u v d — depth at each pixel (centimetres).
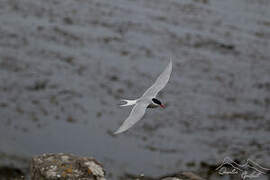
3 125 1639
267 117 1914
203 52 2317
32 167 1138
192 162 1584
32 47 2141
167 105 1884
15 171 1415
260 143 1733
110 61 2133
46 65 2030
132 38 2353
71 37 2273
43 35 2250
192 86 2041
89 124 1725
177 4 2781
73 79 1969
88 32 2342
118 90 1944
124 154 1585
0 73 1919
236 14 2739
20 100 1789
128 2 2742
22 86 1869
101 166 1116
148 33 2419
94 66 2080
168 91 1977
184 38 2419
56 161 1119
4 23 2292
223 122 1844
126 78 2030
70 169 1087
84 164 1095
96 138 1653
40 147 1565
